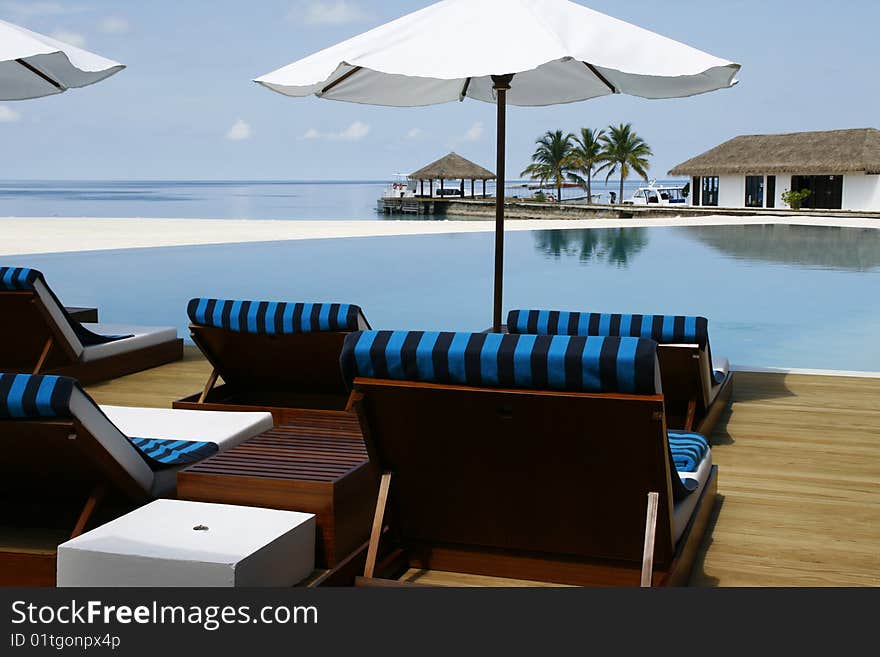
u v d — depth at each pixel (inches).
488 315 369.4
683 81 218.1
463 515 102.3
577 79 233.3
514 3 163.0
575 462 92.5
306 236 623.8
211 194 4830.2
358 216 2111.2
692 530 108.8
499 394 89.0
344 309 156.9
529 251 632.4
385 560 104.6
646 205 1790.1
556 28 159.6
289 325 159.3
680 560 100.6
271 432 129.4
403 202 2214.6
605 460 91.0
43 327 196.9
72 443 95.7
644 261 576.4
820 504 135.1
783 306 400.5
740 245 690.2
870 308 393.4
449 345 88.4
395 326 343.9
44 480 104.9
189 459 116.2
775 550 117.6
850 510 132.5
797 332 338.0
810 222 940.0
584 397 85.5
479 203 2028.8
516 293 433.4
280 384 179.6
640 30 166.1
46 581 101.9
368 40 165.5
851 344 315.0
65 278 470.0
